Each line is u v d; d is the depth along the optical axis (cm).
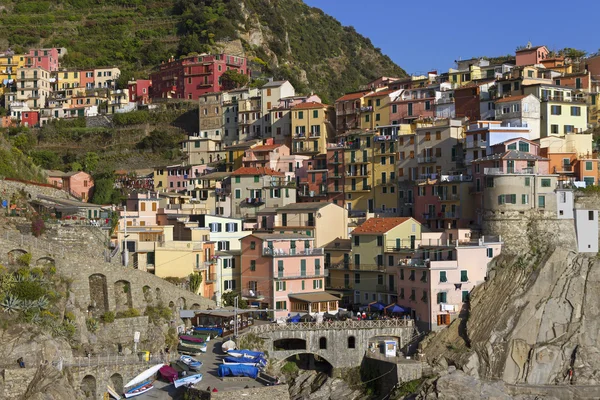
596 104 19038
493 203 14975
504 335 13750
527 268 14450
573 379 13512
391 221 15762
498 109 17700
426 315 13962
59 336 10200
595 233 15075
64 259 11062
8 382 9219
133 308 11725
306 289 15000
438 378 12531
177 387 10481
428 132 17638
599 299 14225
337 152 19212
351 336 13575
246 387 10362
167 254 13650
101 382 10200
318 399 12938
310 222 16600
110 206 16325
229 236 15938
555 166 16025
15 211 12688
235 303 12875
